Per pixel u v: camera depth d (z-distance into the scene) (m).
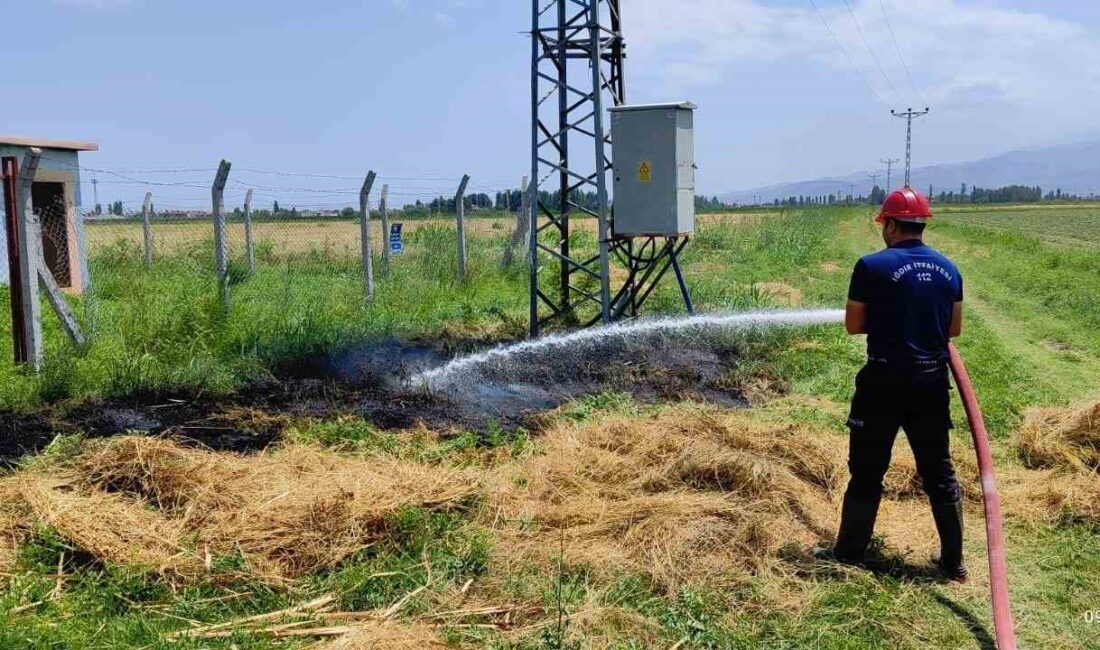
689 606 4.56
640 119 11.69
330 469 6.19
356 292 14.72
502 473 6.33
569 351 11.00
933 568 5.18
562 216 12.95
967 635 4.42
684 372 10.19
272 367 9.65
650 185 11.78
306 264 19.69
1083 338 13.29
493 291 16.62
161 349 9.55
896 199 5.19
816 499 6.00
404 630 4.16
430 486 5.70
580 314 14.07
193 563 4.81
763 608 4.63
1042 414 7.62
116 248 18.98
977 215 90.19
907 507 6.04
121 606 4.50
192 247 20.27
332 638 4.18
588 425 7.28
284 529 5.13
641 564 4.95
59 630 4.14
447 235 20.92
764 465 6.02
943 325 5.01
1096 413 7.07
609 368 10.26
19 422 7.64
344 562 4.95
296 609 4.45
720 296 15.10
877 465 5.05
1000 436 7.80
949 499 5.01
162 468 5.78
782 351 11.41
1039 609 4.69
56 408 8.12
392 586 4.70
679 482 6.02
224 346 9.92
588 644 4.19
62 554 4.88
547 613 4.46
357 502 5.37
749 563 5.07
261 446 7.18
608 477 6.14
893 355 4.97
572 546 5.11
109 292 15.07
